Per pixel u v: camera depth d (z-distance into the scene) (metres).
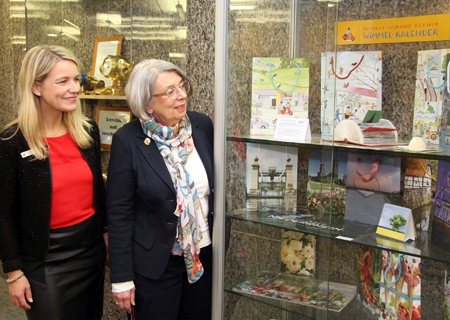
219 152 1.43
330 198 1.40
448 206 1.19
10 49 2.76
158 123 1.41
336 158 1.37
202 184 1.46
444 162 1.22
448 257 1.16
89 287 1.61
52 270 1.49
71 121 1.51
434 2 1.29
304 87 1.46
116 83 2.03
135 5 2.02
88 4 2.21
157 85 1.34
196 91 1.79
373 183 1.34
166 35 1.89
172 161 1.41
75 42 2.29
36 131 1.41
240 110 1.44
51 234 1.47
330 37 1.37
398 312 1.26
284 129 1.45
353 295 1.47
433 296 1.38
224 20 1.36
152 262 1.43
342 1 1.45
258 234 1.53
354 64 1.37
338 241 1.34
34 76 1.38
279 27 1.51
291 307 1.46
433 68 1.26
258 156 1.47
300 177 1.51
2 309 2.59
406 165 1.31
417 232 1.31
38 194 1.43
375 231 1.33
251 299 1.51
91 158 1.56
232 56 1.39
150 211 1.43
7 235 1.43
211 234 1.52
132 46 2.08
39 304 1.49
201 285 1.56
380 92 1.37
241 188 1.47
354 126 1.31
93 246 1.61
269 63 1.46
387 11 1.38
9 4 2.70
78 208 1.52
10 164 1.41
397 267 1.27
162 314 1.49
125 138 1.41
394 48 1.37
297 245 1.54
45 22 2.15
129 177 1.40
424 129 1.29
